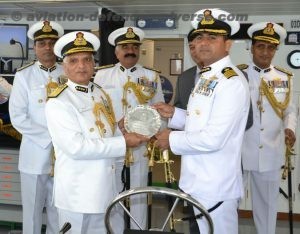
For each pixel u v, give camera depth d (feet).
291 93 10.31
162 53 16.05
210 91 6.60
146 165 10.61
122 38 10.50
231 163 6.70
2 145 11.92
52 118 6.87
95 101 7.41
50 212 10.28
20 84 9.59
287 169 10.84
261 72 10.09
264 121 9.95
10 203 12.05
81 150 6.75
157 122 7.55
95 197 7.10
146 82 10.83
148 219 9.68
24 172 9.84
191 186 6.81
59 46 7.26
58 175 7.25
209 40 6.70
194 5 12.05
